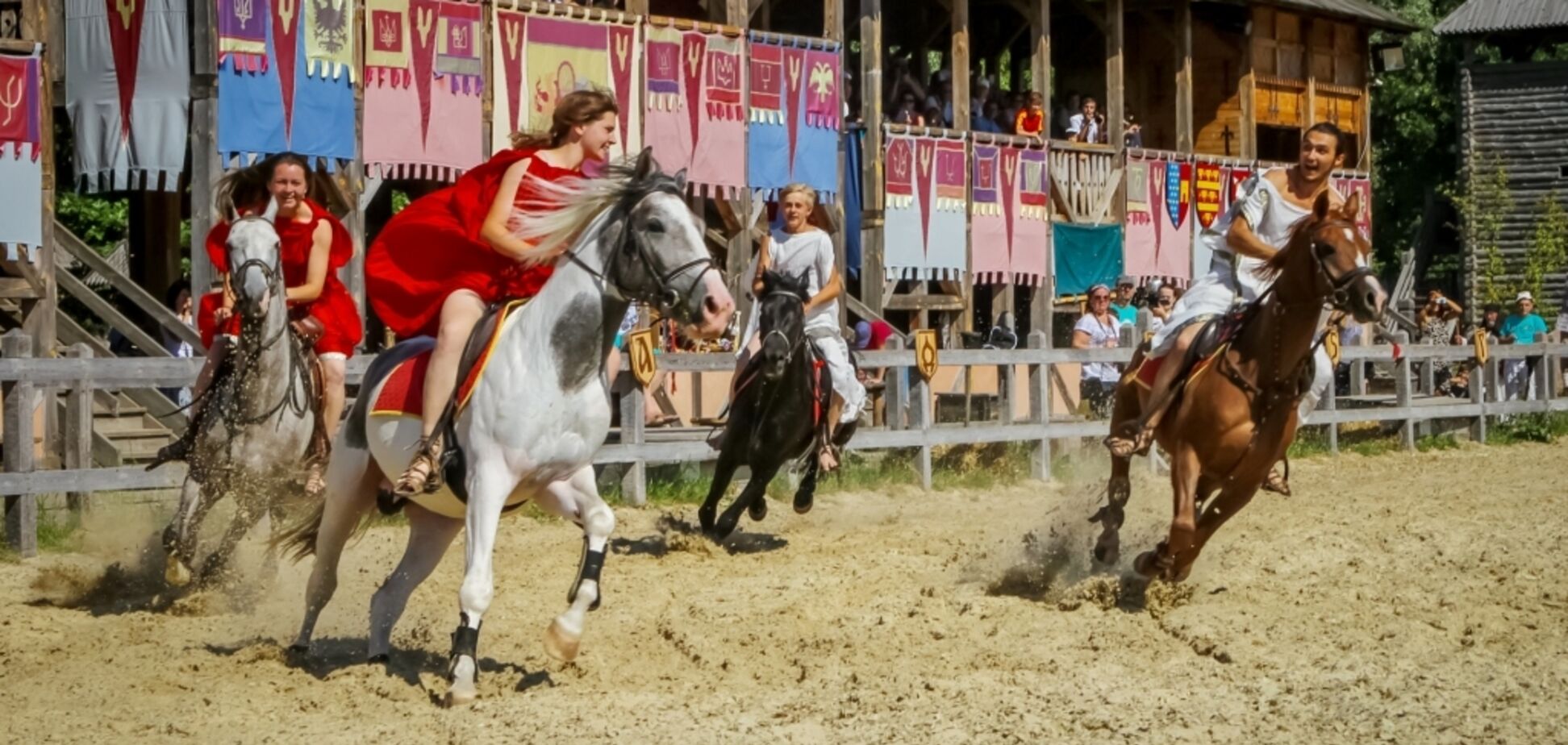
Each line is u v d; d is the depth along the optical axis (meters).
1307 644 8.37
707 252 7.01
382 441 7.43
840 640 8.48
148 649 8.34
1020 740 6.58
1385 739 6.60
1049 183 24.42
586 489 7.34
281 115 15.41
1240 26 28.45
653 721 6.89
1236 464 8.92
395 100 16.44
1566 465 18.41
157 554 10.49
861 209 21.75
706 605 9.48
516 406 7.05
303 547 8.27
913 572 10.72
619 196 7.06
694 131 19.23
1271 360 8.73
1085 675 7.66
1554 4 38.66
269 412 9.18
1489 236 38.88
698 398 18.47
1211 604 9.40
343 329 9.68
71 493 12.41
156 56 15.08
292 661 8.07
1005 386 17.34
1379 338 29.12
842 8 21.27
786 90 20.41
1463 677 7.61
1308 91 29.89
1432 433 22.31
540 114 17.69
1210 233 9.56
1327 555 11.11
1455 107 48.97
